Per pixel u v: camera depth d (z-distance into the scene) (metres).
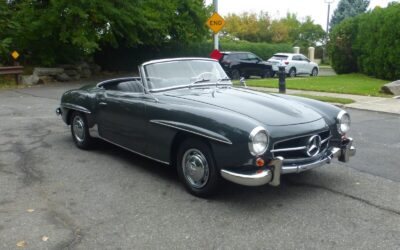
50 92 15.12
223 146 4.10
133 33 21.95
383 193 4.66
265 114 4.39
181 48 27.78
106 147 6.71
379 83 16.95
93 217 4.08
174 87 5.32
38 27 19.33
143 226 3.88
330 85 15.96
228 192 4.69
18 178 5.22
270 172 4.04
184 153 4.61
